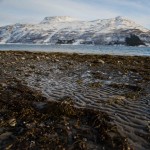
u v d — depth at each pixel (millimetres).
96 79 21312
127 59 45094
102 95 15094
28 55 49906
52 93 15445
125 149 7812
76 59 43531
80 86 17938
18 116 10625
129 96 14758
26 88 16375
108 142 8258
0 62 31969
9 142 8258
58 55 54188
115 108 12242
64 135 8766
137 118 10734
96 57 49156
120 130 9320
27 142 8227
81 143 8078
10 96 14039
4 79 19625
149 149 7898
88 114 10719
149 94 15578
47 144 8094
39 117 10477
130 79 21547
